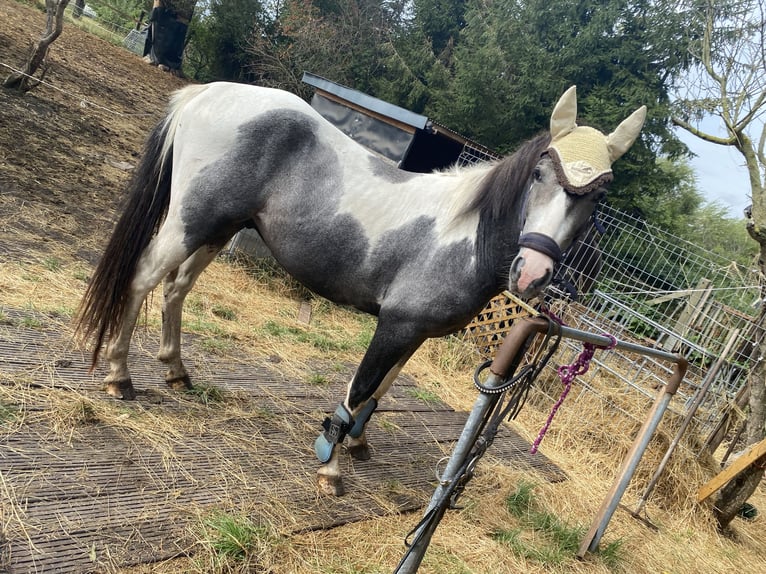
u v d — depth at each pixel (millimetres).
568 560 2963
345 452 3199
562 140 2113
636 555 3363
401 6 20859
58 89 8820
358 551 2361
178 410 2879
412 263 2521
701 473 4508
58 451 2244
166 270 2705
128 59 15719
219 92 2713
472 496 3248
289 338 4625
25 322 3070
